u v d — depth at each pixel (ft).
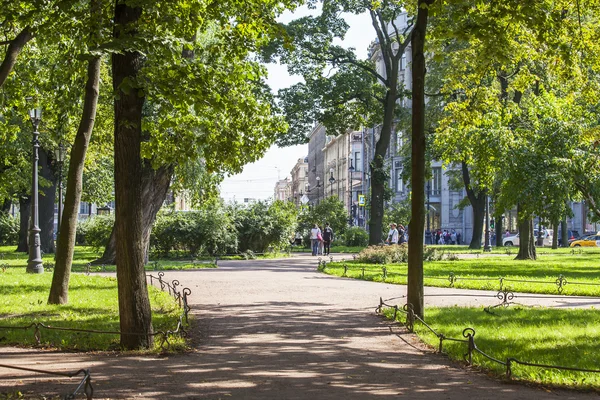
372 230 142.82
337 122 142.92
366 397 25.14
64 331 40.24
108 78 80.69
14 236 212.23
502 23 53.57
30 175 139.44
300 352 35.60
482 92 68.49
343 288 71.97
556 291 67.36
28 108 64.34
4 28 57.82
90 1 43.75
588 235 248.32
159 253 138.31
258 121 46.96
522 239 131.23
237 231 146.00
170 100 37.22
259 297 63.21
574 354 33.71
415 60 47.34
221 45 46.60
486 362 31.65
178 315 47.73
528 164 102.01
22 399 23.95
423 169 46.91
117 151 36.17
